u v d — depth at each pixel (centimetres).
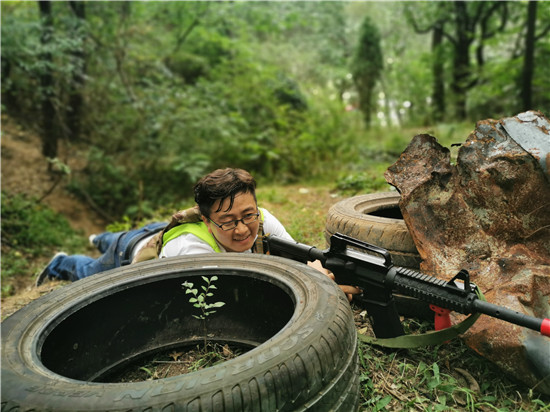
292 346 134
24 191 789
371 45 1550
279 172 866
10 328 159
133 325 204
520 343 160
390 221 236
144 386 122
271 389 123
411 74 1852
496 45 1409
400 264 223
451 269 195
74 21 819
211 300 214
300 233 414
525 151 187
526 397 168
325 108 1116
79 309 179
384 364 192
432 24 1474
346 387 143
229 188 207
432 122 1477
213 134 907
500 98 1377
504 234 194
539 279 177
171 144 904
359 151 980
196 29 1131
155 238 261
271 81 1043
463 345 200
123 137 930
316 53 1705
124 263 274
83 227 794
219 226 215
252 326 212
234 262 207
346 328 150
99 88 950
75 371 181
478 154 199
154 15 1103
